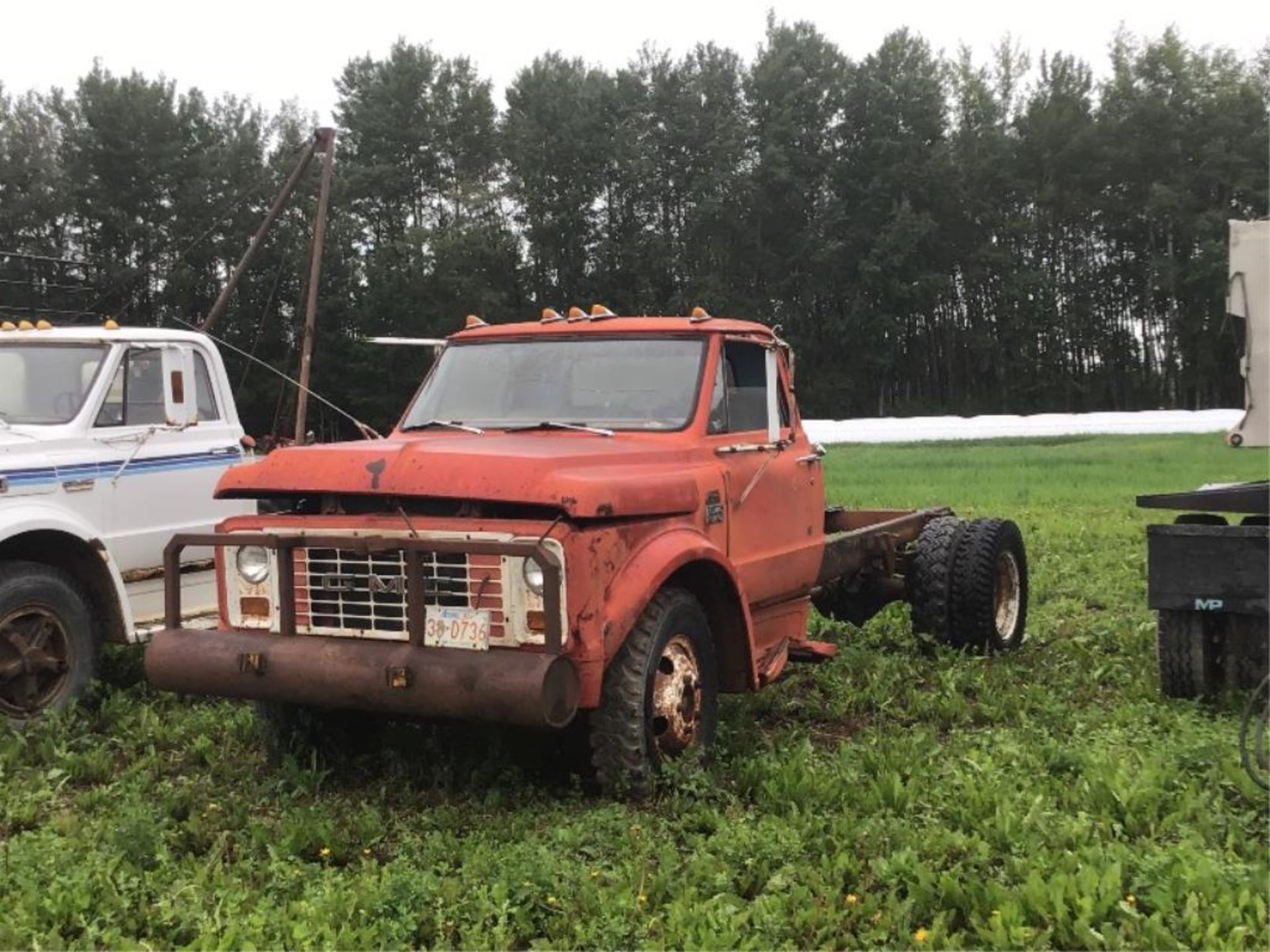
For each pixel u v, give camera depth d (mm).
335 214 57031
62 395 7848
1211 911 4129
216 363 8758
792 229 62250
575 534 5117
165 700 7590
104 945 4242
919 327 64750
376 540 5203
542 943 4121
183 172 58000
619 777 5379
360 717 6496
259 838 5090
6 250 58125
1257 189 60219
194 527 8312
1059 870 4492
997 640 8805
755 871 4656
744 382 6805
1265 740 6062
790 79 61625
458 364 6910
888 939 4137
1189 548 6934
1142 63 63875
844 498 20672
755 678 6297
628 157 58469
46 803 5793
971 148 64562
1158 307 63719
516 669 4910
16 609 7055
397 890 4422
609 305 59375
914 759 5922
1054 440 39750
